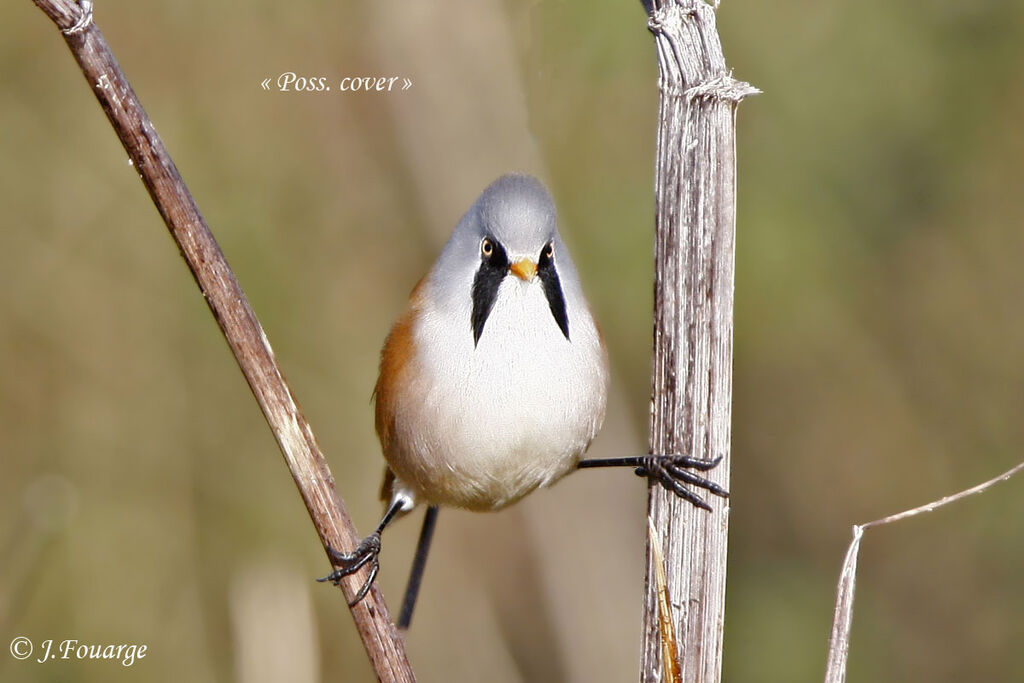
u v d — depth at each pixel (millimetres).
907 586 11391
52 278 12070
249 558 11336
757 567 11852
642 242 11641
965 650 11023
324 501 5477
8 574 9133
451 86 12688
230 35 12734
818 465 11938
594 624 12172
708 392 5094
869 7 11625
